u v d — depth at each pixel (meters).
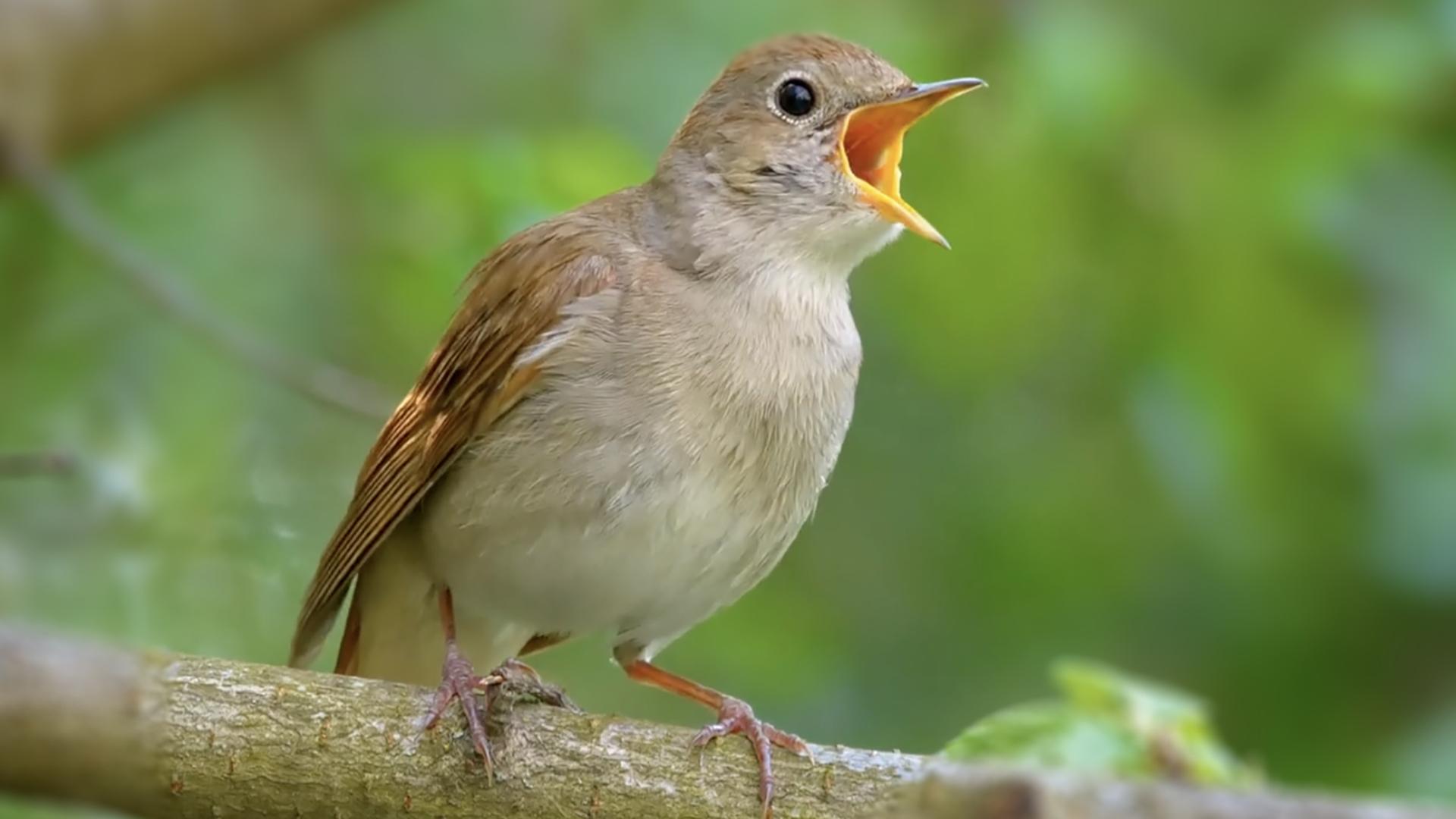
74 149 11.16
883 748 12.17
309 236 11.59
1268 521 11.62
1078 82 11.55
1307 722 12.14
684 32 12.73
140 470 11.01
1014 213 11.65
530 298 8.15
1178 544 12.10
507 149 11.40
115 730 6.18
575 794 6.98
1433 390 11.62
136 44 10.94
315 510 11.23
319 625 8.62
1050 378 12.13
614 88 12.73
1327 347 11.50
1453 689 12.03
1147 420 11.77
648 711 12.22
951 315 11.81
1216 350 11.56
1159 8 12.11
